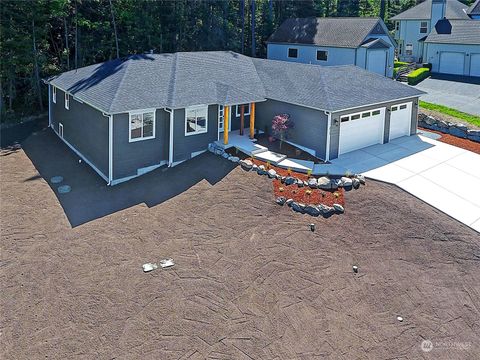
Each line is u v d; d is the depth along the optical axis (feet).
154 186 60.29
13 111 97.25
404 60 161.68
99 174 65.67
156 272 43.01
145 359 33.24
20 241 48.03
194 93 67.46
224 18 134.31
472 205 52.54
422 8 160.97
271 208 53.01
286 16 161.07
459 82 119.44
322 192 55.52
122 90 64.03
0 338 35.04
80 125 71.51
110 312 37.88
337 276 42.37
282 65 82.99
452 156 67.67
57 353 33.71
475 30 129.39
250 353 33.91
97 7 110.83
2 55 92.43
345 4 181.98
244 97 68.95
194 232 49.39
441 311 38.27
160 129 64.80
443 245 46.06
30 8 92.02
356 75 79.10
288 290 40.55
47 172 67.05
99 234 49.32
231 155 65.92
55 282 41.55
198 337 35.35
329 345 34.76
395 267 43.55
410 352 34.19
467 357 33.71
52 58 107.55
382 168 62.34
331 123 64.34
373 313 38.06
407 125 77.97
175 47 124.57
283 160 64.08
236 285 41.19
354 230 48.85
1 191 60.08
